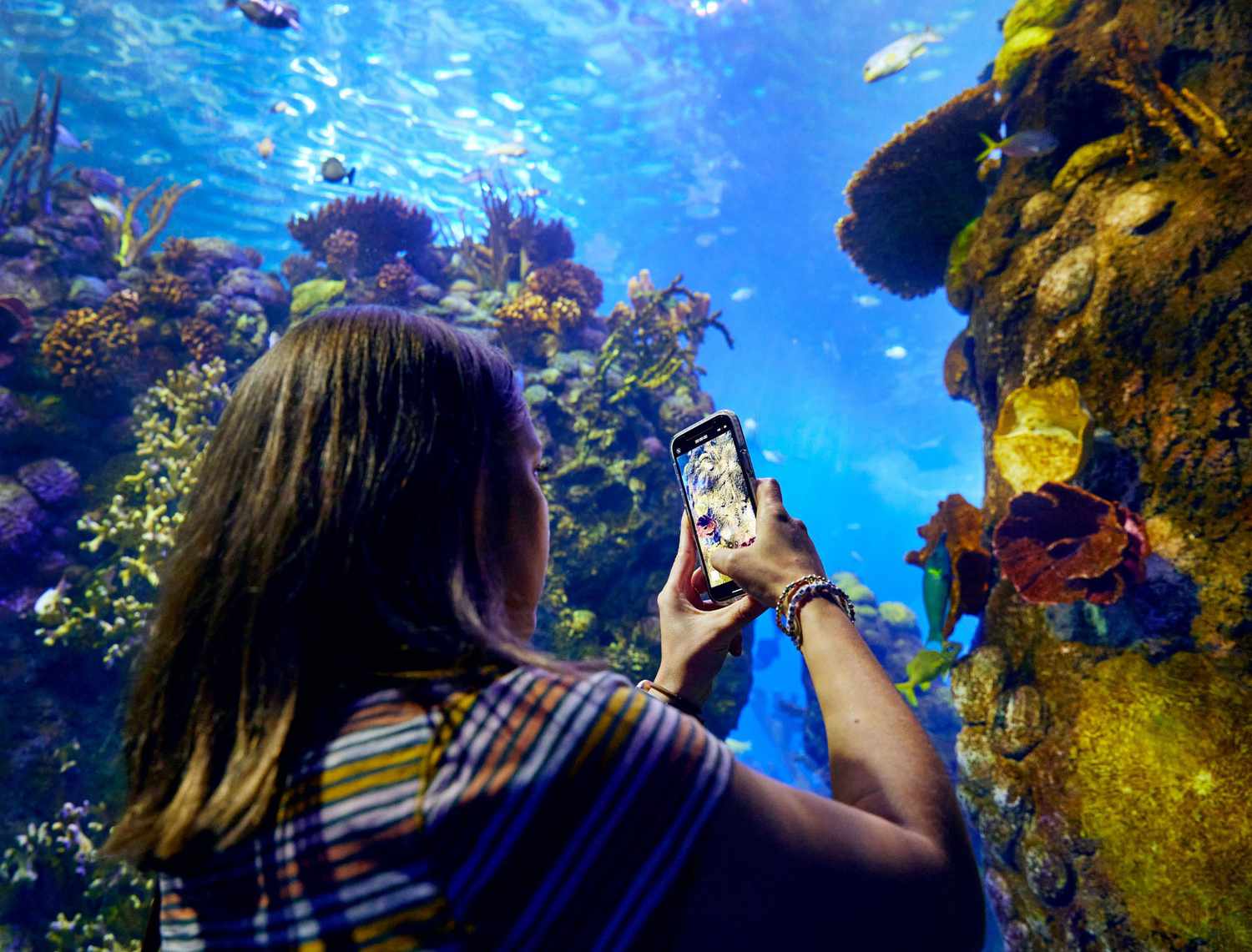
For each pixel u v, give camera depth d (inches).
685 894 17.1
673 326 363.3
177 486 289.4
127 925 214.2
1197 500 125.1
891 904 18.9
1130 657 126.6
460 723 18.7
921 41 238.4
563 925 16.8
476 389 25.6
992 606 150.8
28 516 264.4
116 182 411.2
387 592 21.6
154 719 22.2
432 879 17.3
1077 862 122.0
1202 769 113.1
